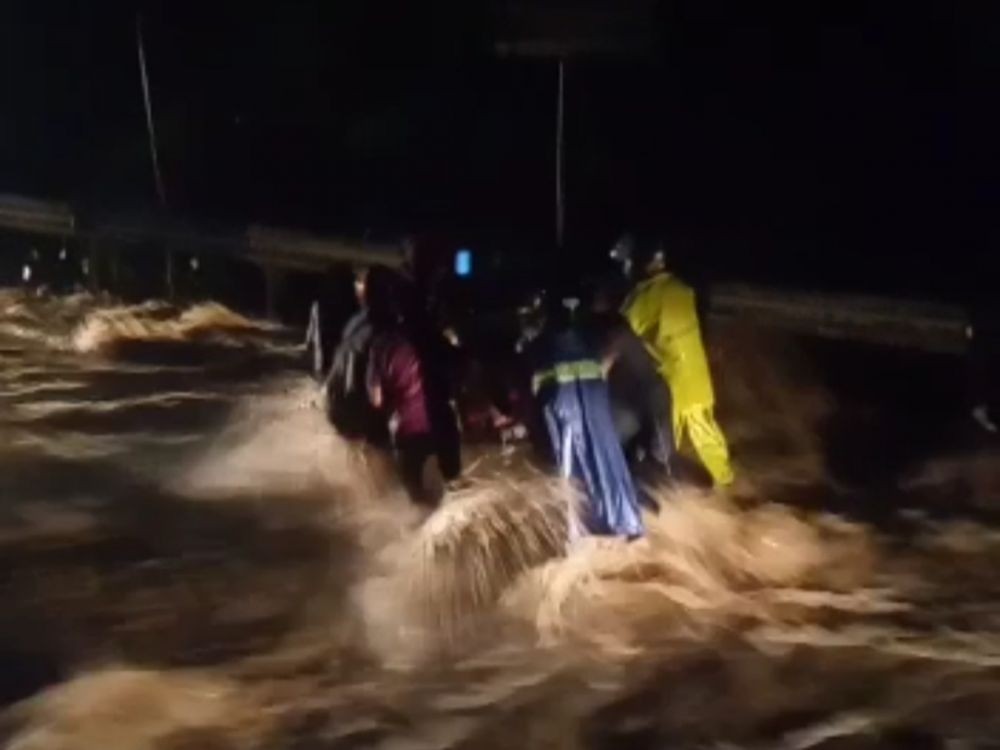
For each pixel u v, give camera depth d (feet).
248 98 90.07
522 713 26.71
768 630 29.89
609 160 74.79
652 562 32.48
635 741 25.52
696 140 74.23
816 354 48.32
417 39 84.94
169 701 27.45
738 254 61.57
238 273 67.15
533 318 36.65
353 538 35.73
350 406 37.45
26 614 31.89
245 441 43.34
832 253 61.72
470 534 33.55
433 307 36.73
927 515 36.68
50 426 46.57
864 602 31.30
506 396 35.09
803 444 42.52
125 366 55.11
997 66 68.49
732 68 74.79
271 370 53.88
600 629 29.96
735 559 33.30
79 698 27.63
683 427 37.42
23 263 78.23
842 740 25.35
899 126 70.33
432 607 31.40
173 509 38.24
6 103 97.60
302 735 26.09
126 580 33.71
